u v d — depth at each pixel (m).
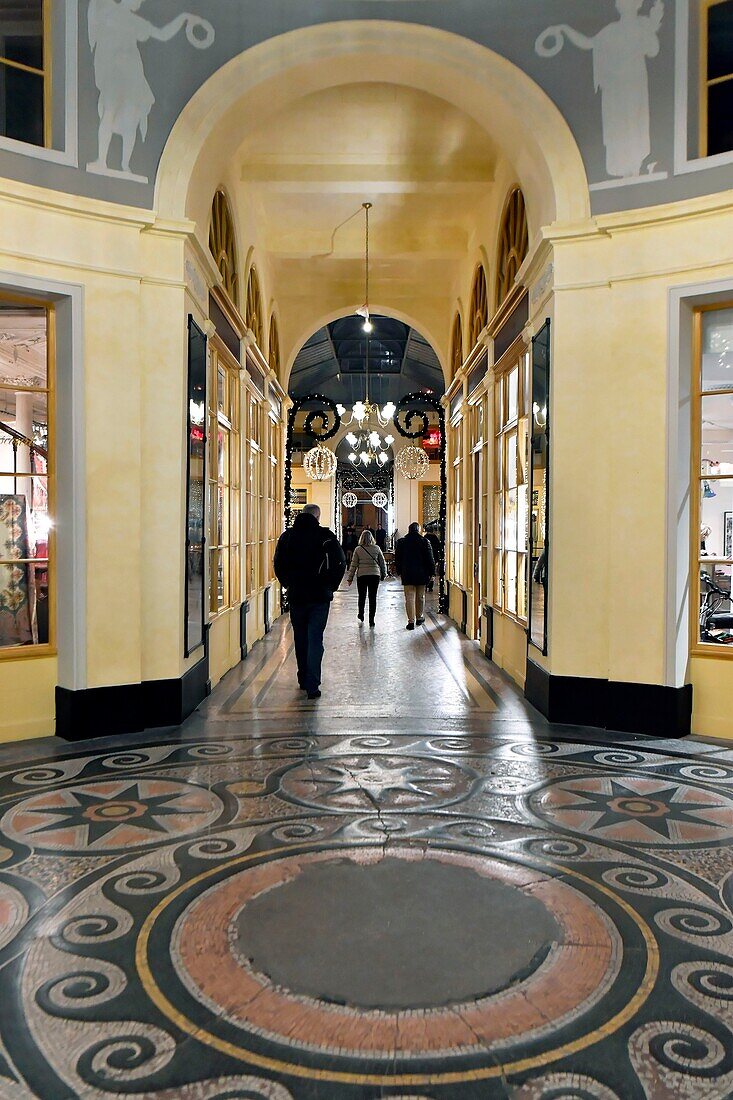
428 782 4.22
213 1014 2.17
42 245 4.89
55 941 2.56
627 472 5.34
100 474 5.12
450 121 7.46
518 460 7.10
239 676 7.40
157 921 2.70
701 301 5.19
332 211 9.79
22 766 4.48
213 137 5.57
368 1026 2.12
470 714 5.80
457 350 11.91
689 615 5.33
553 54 5.43
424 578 10.86
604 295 5.41
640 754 4.78
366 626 11.30
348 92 6.91
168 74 5.31
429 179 8.21
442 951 2.51
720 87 5.18
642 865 3.18
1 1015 2.16
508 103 5.54
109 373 5.13
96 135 5.09
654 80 5.20
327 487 24.77
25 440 5.14
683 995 2.26
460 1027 2.12
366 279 10.73
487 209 8.86
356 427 24.89
